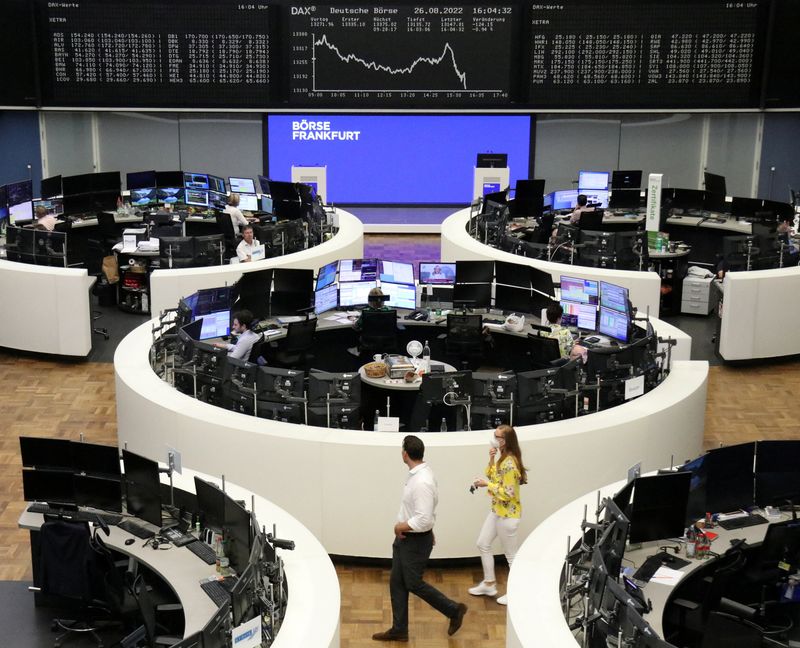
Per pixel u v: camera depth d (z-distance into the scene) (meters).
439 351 10.68
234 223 14.02
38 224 13.11
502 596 6.72
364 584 7.01
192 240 12.02
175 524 6.32
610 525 5.36
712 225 14.38
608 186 15.40
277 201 14.25
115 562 6.39
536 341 8.80
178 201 14.96
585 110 15.88
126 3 15.25
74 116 16.84
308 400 7.54
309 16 15.55
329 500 7.12
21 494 8.10
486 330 9.96
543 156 17.45
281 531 5.82
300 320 10.26
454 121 17.22
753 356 11.10
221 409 7.59
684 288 12.98
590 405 8.18
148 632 5.50
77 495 6.41
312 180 15.55
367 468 7.00
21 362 11.06
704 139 17.23
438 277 10.84
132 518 6.36
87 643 6.36
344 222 14.32
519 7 15.56
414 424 8.23
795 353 11.24
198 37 15.47
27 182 13.62
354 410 7.52
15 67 15.16
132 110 15.68
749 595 6.45
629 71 15.68
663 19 15.43
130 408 8.06
